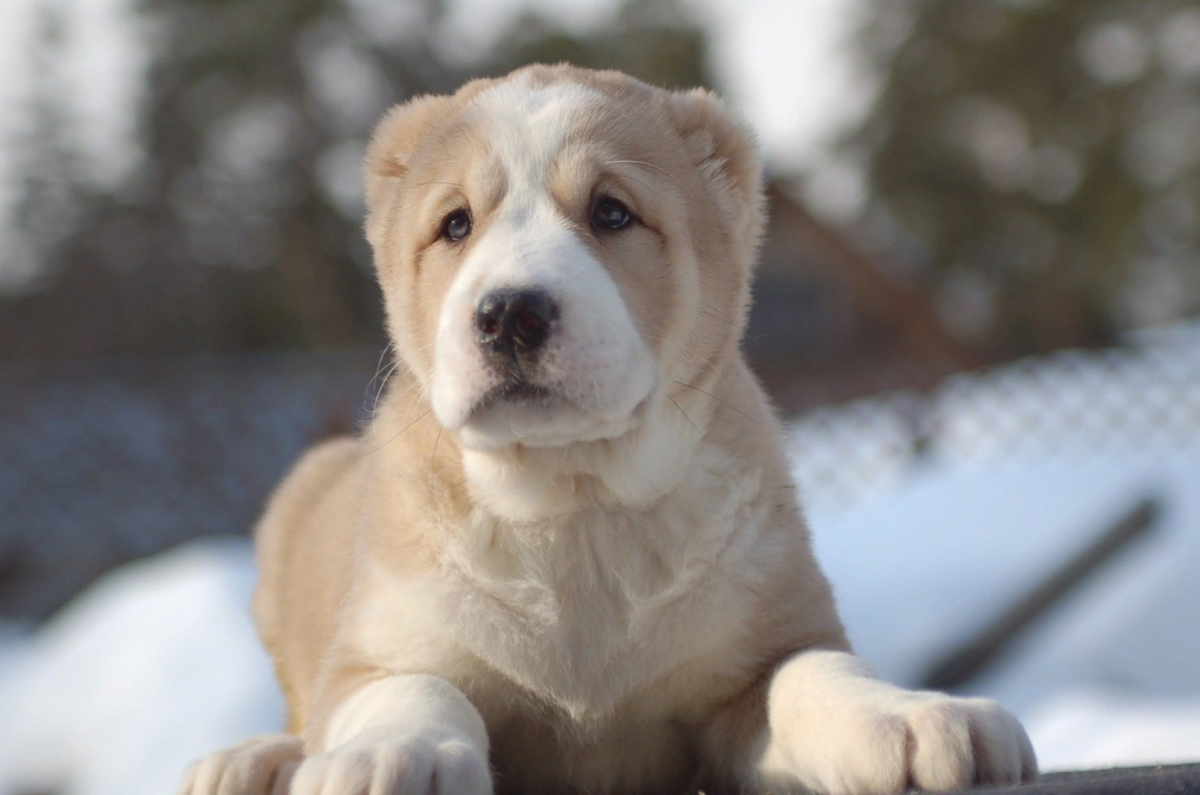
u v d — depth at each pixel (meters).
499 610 3.48
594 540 3.52
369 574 3.65
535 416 3.33
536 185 3.73
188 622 8.25
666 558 3.51
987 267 37.84
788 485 3.85
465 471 3.55
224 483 15.09
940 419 14.83
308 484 5.31
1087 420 14.45
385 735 2.64
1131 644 7.98
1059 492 10.52
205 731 7.21
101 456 14.95
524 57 35.06
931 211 38.34
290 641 4.80
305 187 36.09
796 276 25.86
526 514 3.48
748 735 3.39
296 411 15.29
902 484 13.80
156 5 37.56
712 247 4.05
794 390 16.41
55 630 10.57
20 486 14.69
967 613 8.42
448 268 3.78
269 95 36.53
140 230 38.72
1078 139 36.50
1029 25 37.06
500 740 3.64
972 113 38.81
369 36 36.44
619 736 3.61
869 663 3.29
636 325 3.63
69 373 15.36
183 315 37.00
